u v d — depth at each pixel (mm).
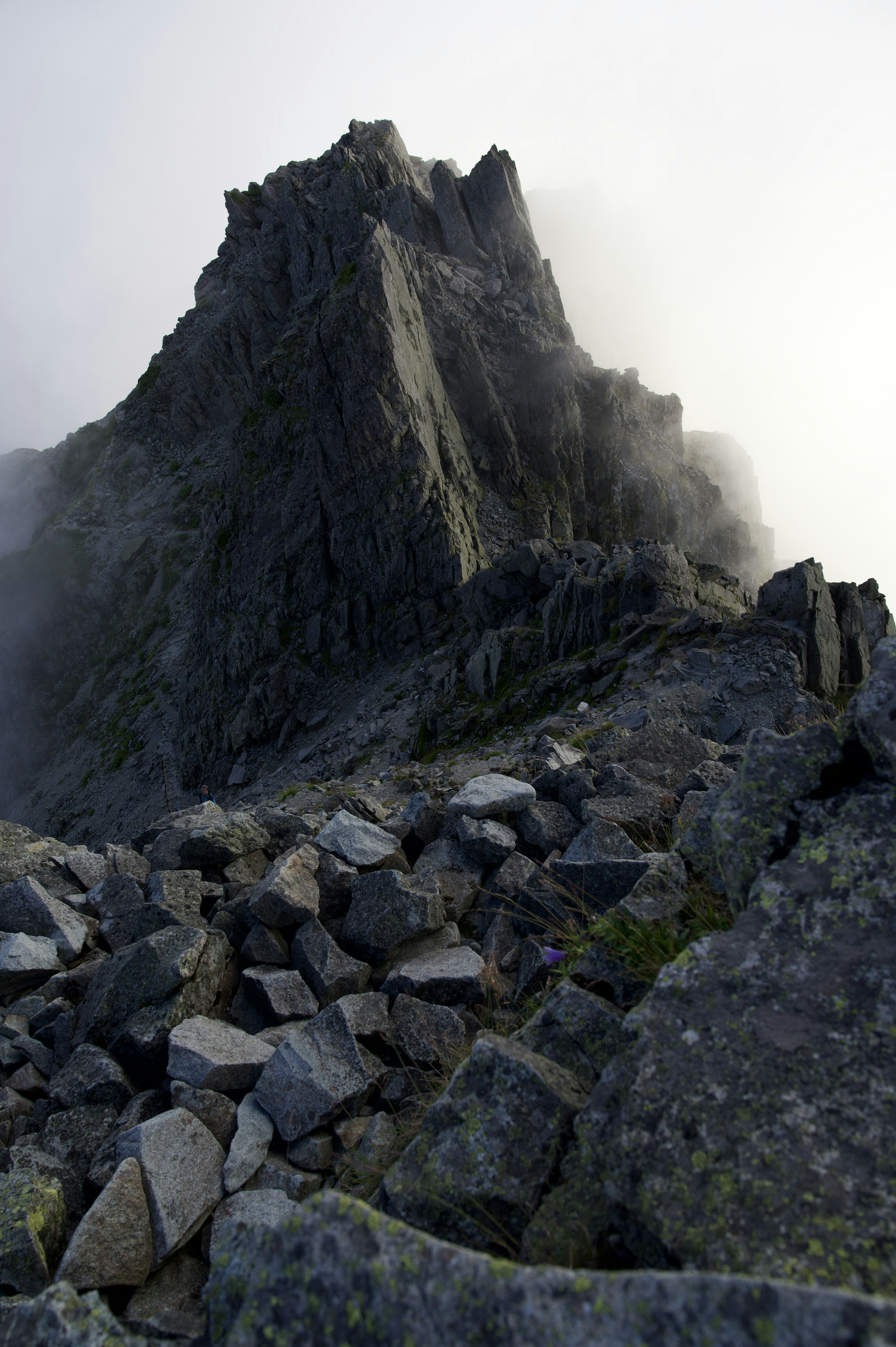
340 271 61469
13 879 7605
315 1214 2266
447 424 63688
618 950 3820
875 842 3123
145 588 97812
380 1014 5105
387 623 55156
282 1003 5355
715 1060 2701
